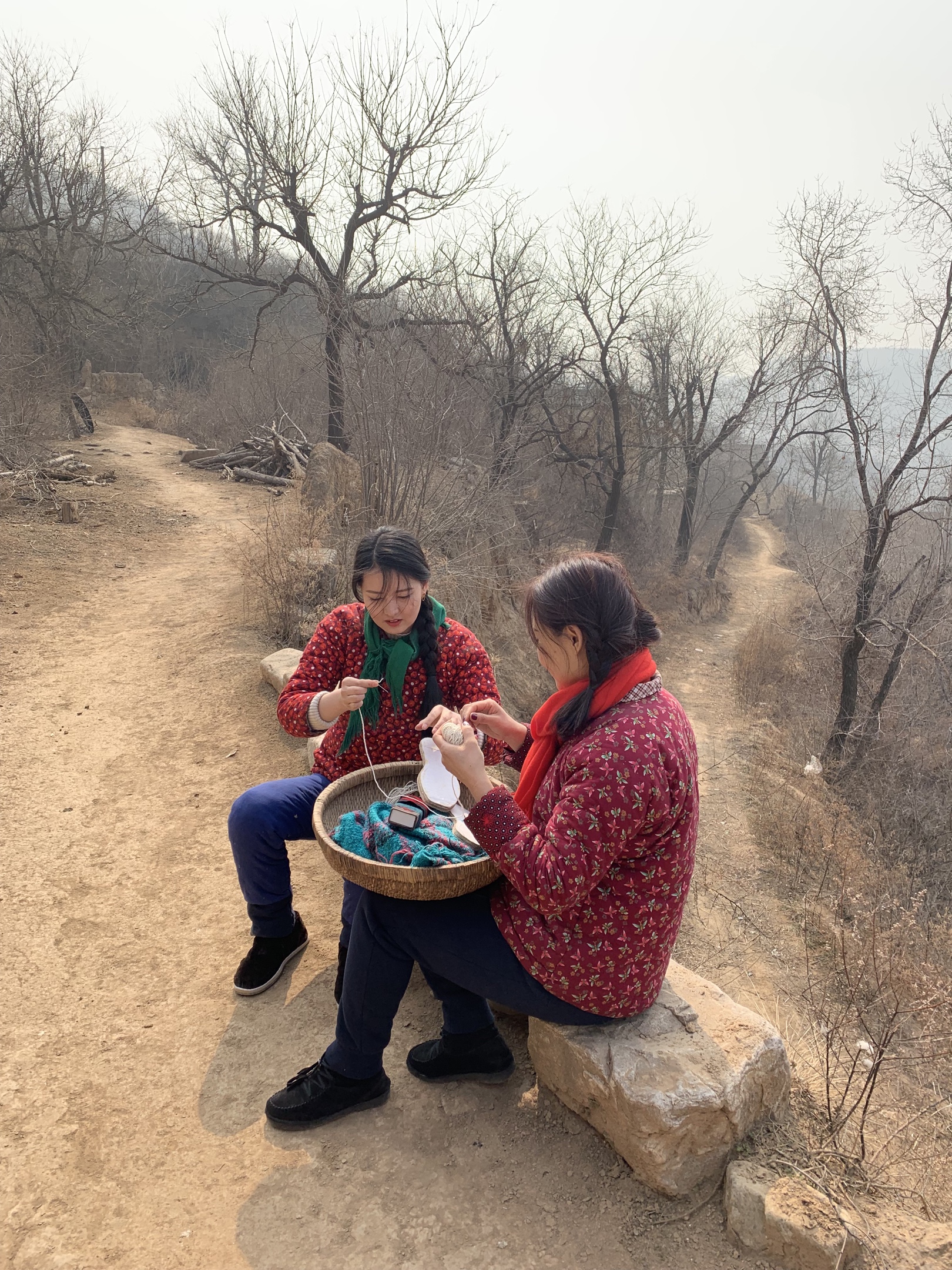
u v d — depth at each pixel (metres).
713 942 6.80
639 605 1.90
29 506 12.05
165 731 5.29
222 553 11.15
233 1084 2.49
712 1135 2.05
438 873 1.96
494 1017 2.66
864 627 13.21
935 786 11.67
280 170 20.38
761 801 10.88
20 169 25.53
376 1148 2.24
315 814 2.29
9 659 6.57
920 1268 1.84
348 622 2.73
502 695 9.16
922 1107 3.02
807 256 13.55
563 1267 1.92
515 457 15.97
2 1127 2.34
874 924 3.89
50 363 21.94
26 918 3.32
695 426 30.86
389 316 11.41
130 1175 2.19
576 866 1.74
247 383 26.48
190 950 3.14
